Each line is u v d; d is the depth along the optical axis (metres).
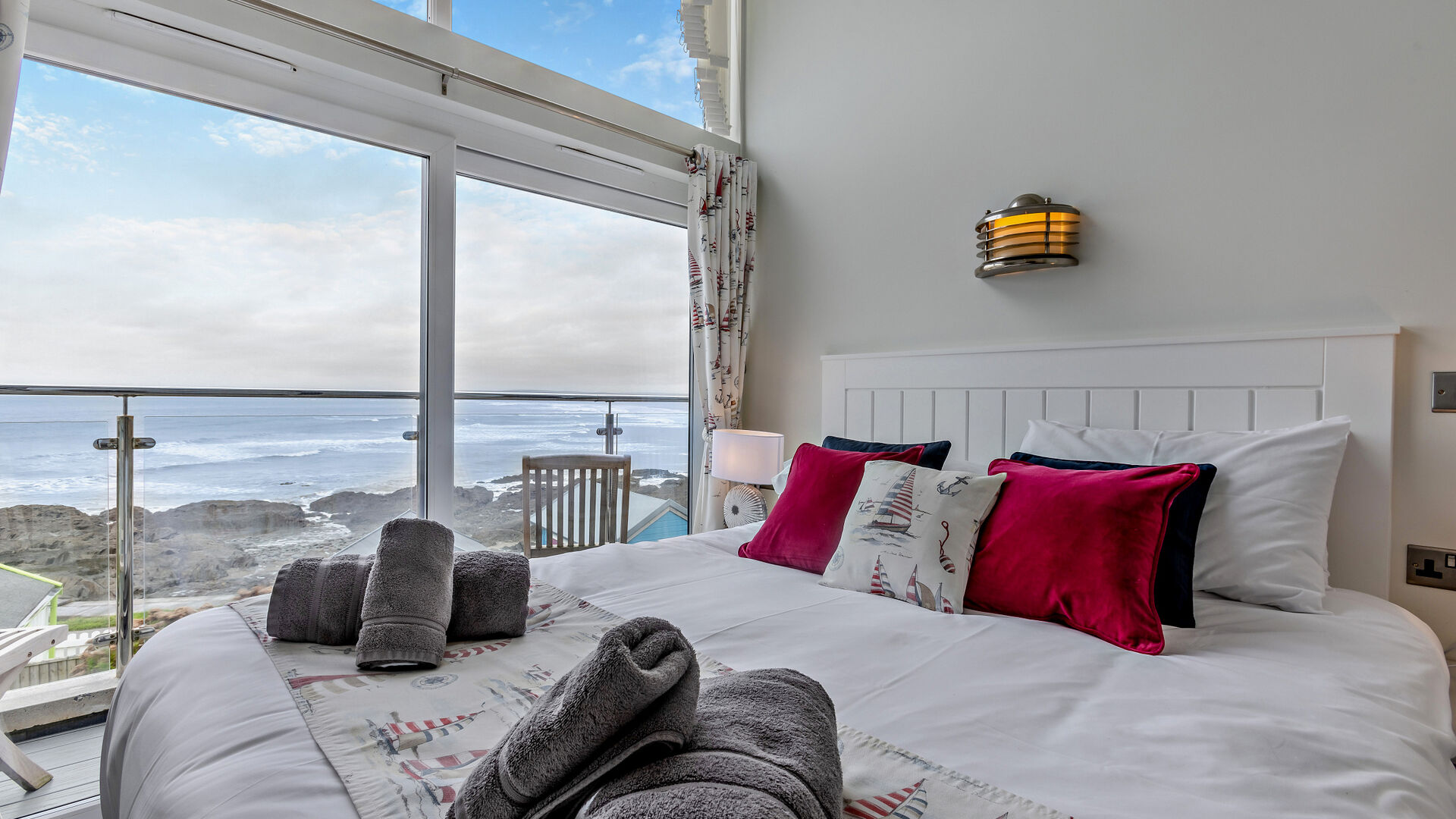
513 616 1.18
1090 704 0.94
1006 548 1.44
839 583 1.58
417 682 0.97
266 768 0.71
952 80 2.45
